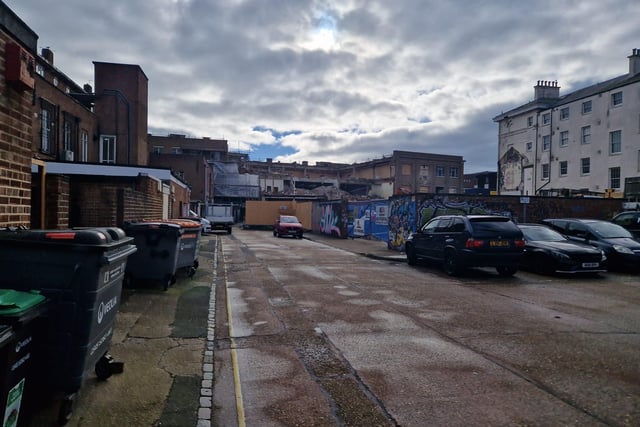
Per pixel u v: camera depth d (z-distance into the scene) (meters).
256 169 71.62
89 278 3.05
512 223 11.23
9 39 4.13
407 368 4.71
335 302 8.04
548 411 3.69
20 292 2.77
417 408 3.76
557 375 4.49
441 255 11.97
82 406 3.54
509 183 50.09
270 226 44.97
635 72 36.78
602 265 11.22
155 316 6.47
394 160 65.25
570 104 41.56
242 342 5.62
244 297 8.47
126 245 3.81
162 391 3.93
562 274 11.79
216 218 32.41
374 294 8.83
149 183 13.20
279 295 8.67
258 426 3.46
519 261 10.88
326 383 4.31
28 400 3.03
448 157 68.06
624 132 35.81
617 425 3.45
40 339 3.00
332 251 18.81
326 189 61.78
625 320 6.79
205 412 3.61
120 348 4.99
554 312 7.32
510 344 5.54
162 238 8.34
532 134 46.53
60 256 3.03
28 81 4.32
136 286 8.67
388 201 21.19
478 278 11.12
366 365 4.81
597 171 38.25
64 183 7.00
